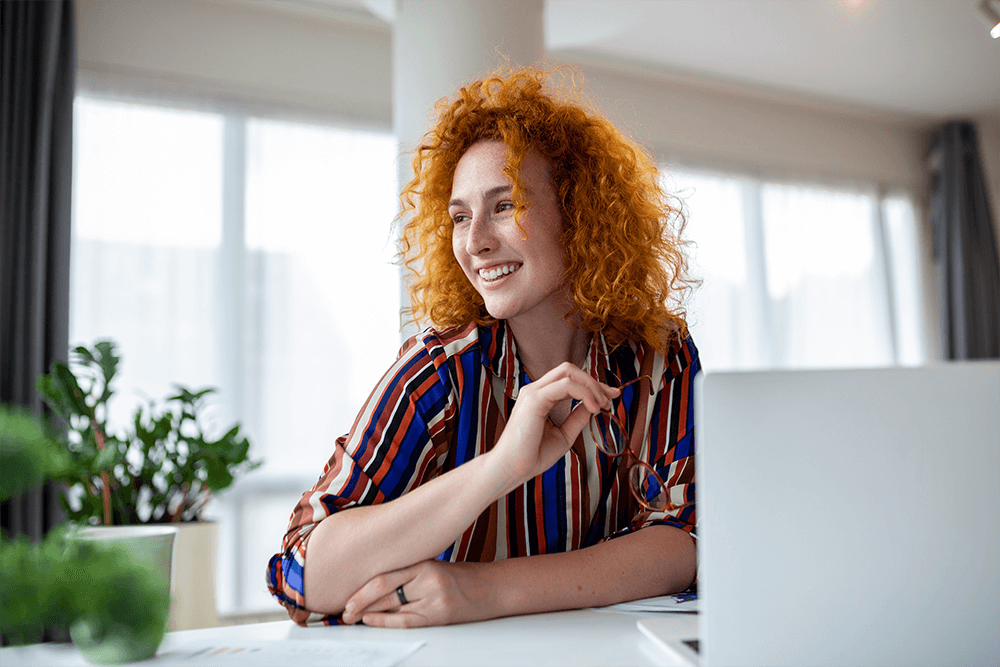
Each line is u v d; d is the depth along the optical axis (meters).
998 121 5.58
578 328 1.21
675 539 1.01
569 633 0.81
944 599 0.64
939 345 5.55
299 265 3.83
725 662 0.62
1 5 3.20
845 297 5.27
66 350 3.18
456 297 1.31
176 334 3.56
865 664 0.63
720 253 4.89
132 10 3.62
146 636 0.58
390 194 4.03
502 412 1.13
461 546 1.10
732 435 0.62
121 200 3.52
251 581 3.59
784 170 5.18
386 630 0.85
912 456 0.64
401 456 1.04
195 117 3.69
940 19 4.13
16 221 3.15
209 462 2.41
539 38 2.59
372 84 4.07
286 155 3.85
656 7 3.59
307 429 3.76
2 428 0.50
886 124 5.58
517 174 1.11
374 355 3.89
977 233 5.49
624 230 1.20
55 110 3.28
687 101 4.91
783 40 4.35
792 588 0.62
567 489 1.12
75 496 3.06
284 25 3.91
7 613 0.49
